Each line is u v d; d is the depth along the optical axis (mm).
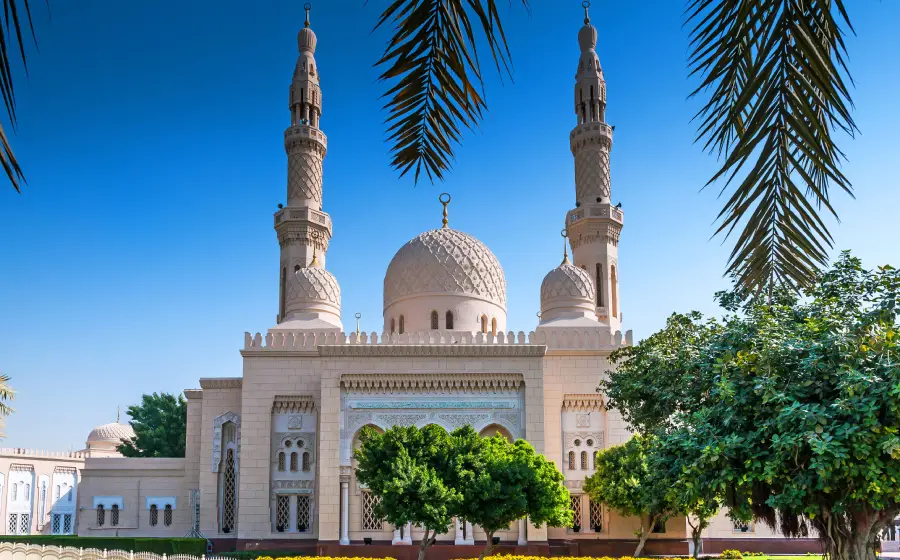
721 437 20250
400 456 35906
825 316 20969
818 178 7441
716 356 24297
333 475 49656
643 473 42688
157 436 88875
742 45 7102
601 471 47000
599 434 52688
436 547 48094
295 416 53094
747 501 21812
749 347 23016
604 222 61844
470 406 51406
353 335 54406
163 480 60125
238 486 52969
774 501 18562
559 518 40156
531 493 38156
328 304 57719
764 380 19500
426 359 51906
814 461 17312
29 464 80750
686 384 26391
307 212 61938
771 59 6777
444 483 36438
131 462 60250
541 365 51719
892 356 18484
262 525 51000
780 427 18344
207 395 57375
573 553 49062
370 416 51188
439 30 6656
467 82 6727
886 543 58812
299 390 53156
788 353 20016
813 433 17484
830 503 19391
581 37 66562
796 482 18219
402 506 34750
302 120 64438
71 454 88062
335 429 50500
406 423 51062
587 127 63656
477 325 60656
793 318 22984
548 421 52812
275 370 53406
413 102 7016
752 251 8070
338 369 51531
